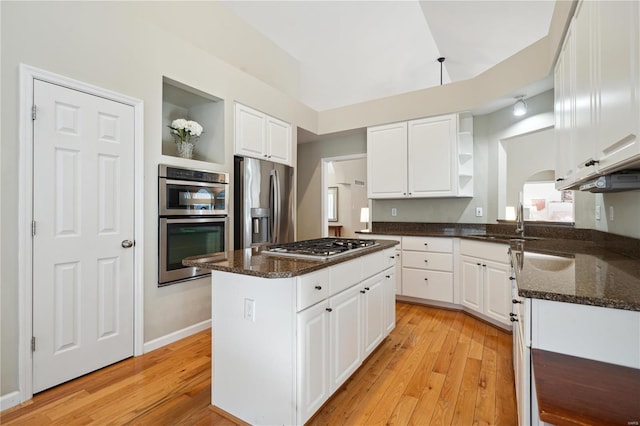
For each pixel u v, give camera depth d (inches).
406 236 149.1
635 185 57.1
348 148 193.3
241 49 157.0
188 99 123.3
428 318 128.3
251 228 131.4
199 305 113.0
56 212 76.8
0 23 68.2
